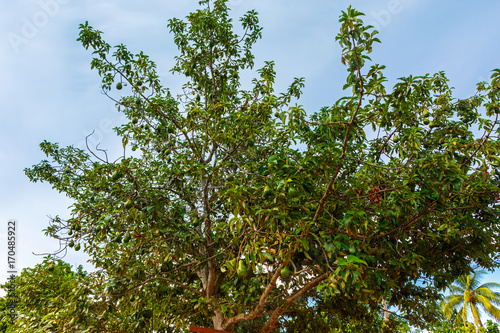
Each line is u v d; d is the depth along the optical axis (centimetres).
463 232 768
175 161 1010
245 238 591
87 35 1032
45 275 1028
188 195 1043
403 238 769
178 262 1075
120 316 1069
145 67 1103
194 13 1192
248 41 1278
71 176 1297
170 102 1204
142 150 1188
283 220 575
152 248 838
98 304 852
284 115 690
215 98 1204
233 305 869
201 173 891
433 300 1080
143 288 1040
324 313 1219
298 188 600
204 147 1064
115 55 1074
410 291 1008
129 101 1112
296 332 1168
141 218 766
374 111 568
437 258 870
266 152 927
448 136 893
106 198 1027
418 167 702
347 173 909
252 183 730
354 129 579
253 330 1095
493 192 753
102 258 1025
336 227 698
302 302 1214
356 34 480
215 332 714
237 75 1220
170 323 970
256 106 848
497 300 3284
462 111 955
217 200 1048
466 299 3378
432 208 737
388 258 781
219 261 1082
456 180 649
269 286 748
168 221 849
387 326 1245
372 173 802
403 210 752
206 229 984
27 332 911
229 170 922
